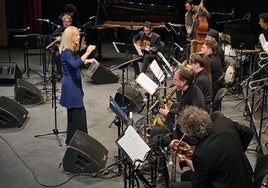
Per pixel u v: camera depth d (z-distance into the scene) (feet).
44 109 23.07
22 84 23.65
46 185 14.62
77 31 16.29
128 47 22.63
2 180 14.89
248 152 17.52
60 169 15.85
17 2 42.88
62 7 46.65
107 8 34.96
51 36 27.30
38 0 42.93
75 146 15.28
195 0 44.42
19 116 20.26
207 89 16.65
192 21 31.78
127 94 21.65
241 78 25.90
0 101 20.25
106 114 22.26
